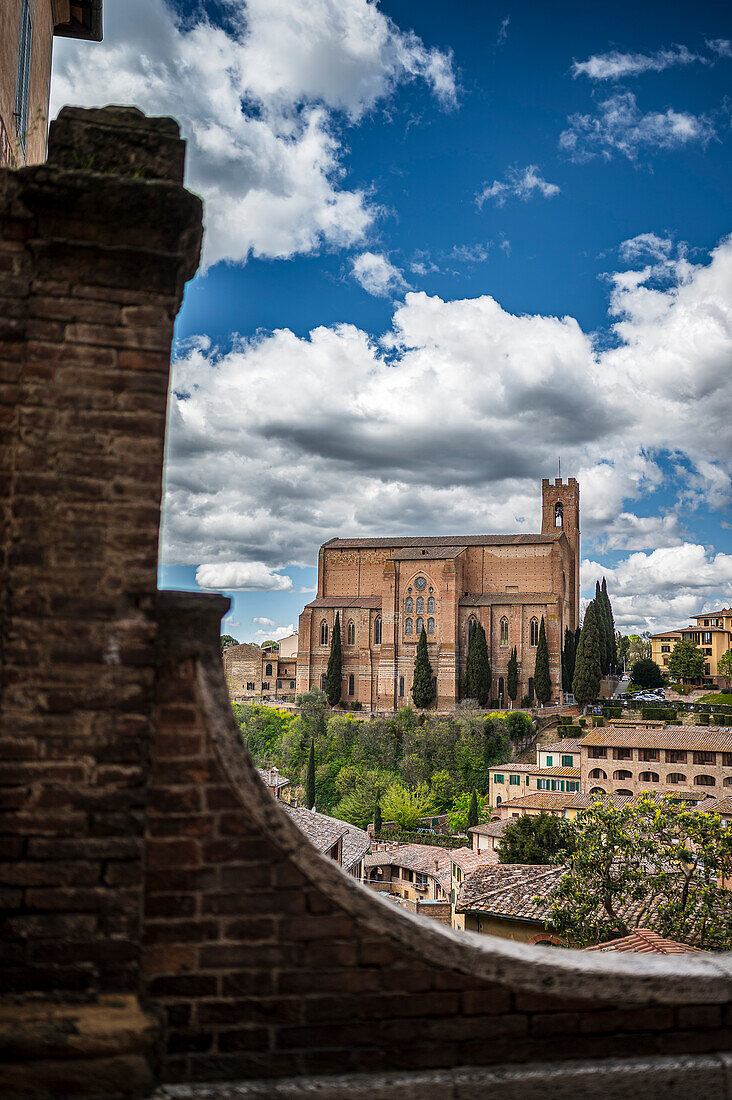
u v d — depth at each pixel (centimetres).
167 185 355
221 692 346
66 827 321
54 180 347
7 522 337
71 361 348
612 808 2289
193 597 348
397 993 339
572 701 9262
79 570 335
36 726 323
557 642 9369
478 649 9212
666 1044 354
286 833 339
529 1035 346
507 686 9300
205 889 333
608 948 1181
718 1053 357
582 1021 351
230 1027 328
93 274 355
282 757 8219
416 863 4747
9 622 327
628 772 5619
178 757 338
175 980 327
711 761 5366
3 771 319
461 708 8869
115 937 320
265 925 335
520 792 6419
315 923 338
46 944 316
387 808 6681
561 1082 338
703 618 11719
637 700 8844
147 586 339
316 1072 331
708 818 2119
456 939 349
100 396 348
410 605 9800
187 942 330
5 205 350
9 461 344
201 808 337
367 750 8100
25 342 348
